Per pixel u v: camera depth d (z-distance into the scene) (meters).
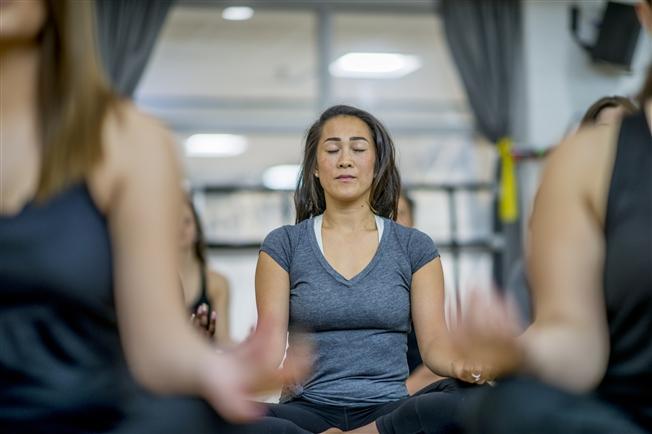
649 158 1.21
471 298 1.20
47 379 1.16
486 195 8.70
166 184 1.21
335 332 2.82
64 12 1.19
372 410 2.73
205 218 8.30
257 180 8.45
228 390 1.19
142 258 1.19
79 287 1.16
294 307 2.86
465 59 8.51
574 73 8.55
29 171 1.18
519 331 1.18
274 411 2.63
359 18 8.74
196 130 8.48
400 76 8.79
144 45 8.06
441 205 8.67
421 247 2.91
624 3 8.27
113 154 1.19
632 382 1.21
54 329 1.16
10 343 1.15
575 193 1.24
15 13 1.17
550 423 1.13
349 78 8.71
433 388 2.61
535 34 8.53
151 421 1.17
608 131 1.24
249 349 1.24
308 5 8.61
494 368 1.20
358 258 2.88
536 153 8.28
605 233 1.22
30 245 1.15
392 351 2.83
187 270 4.04
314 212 3.06
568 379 1.23
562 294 1.24
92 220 1.18
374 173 3.00
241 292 8.23
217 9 8.52
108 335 1.20
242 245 8.26
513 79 8.51
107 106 1.20
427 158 8.71
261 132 8.55
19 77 1.20
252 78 8.59
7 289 1.14
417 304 2.87
